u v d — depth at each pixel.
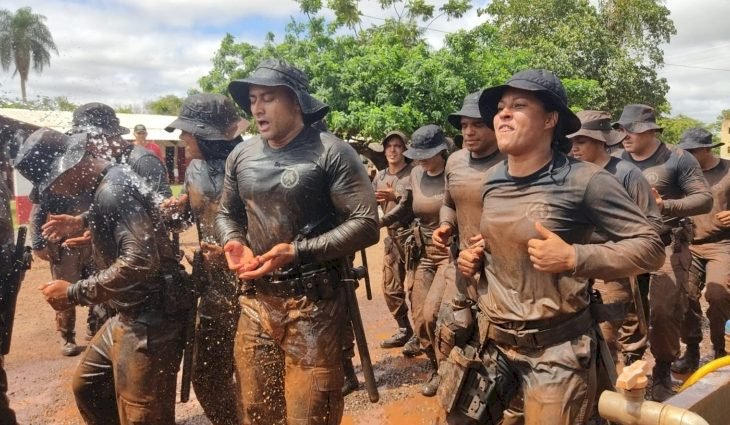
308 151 3.06
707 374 1.99
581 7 22.67
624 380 1.66
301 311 3.04
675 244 4.73
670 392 4.75
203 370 3.71
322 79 12.83
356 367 5.35
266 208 3.08
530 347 2.70
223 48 15.20
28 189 10.80
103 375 3.32
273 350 3.18
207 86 15.22
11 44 37.44
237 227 3.39
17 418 4.27
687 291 4.79
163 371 3.17
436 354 4.22
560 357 2.62
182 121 3.98
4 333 3.64
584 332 2.67
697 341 5.33
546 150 2.64
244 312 3.24
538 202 2.59
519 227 2.62
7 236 3.65
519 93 2.58
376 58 12.80
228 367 3.73
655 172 5.00
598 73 21.91
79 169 3.02
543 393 2.62
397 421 4.28
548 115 2.61
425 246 4.93
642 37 23.30
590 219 2.59
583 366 2.61
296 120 3.11
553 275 2.60
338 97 12.79
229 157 3.33
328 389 3.06
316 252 2.95
